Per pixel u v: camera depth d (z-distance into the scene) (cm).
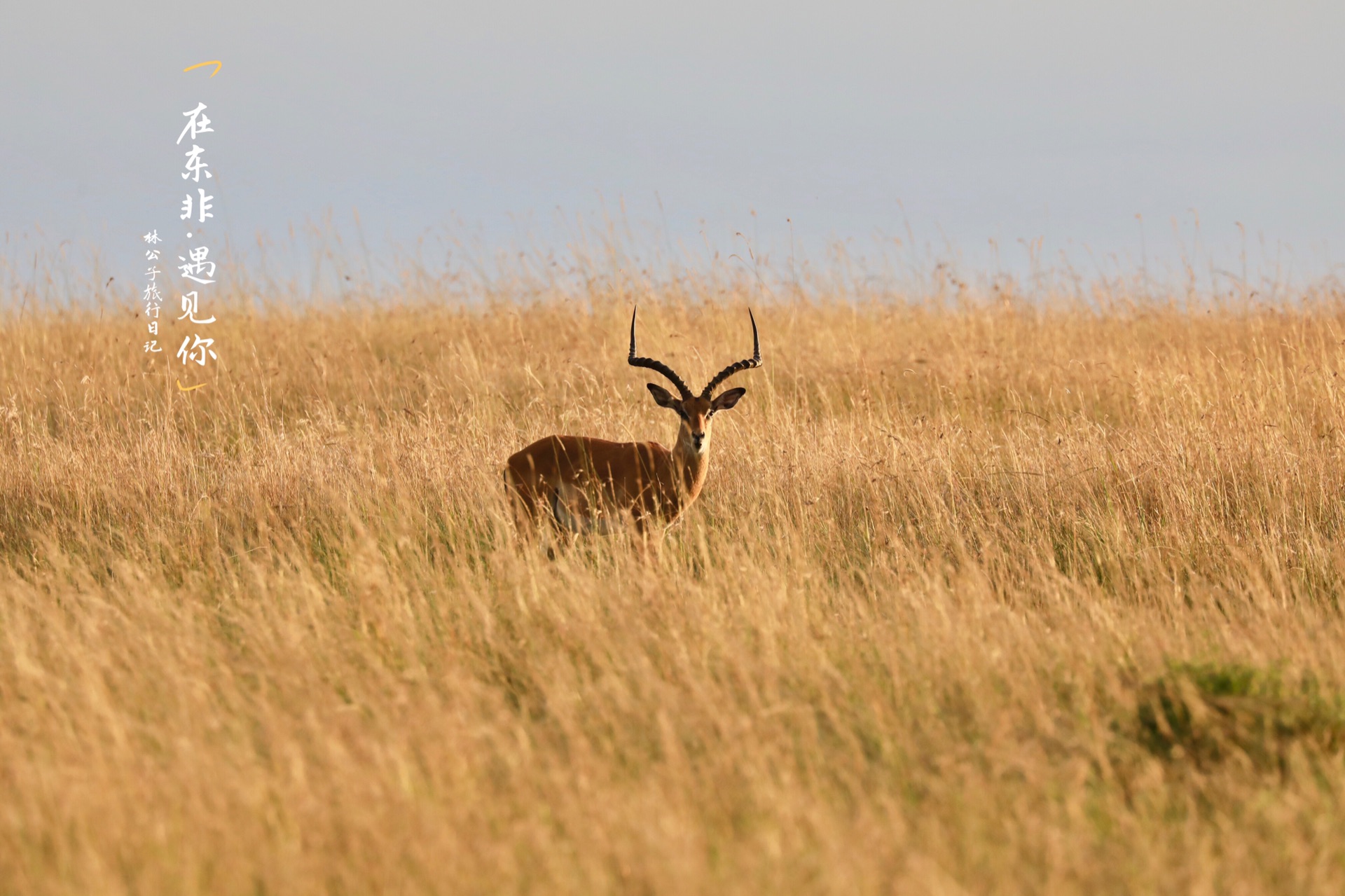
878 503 3356
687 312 6256
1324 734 1950
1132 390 4803
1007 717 1962
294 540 3259
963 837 1669
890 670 2270
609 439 4278
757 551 3111
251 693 2194
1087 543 3234
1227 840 1655
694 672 2205
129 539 3319
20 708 2105
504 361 5597
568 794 1741
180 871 1562
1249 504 3366
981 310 6506
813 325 6291
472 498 3481
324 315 6575
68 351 5784
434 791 1795
